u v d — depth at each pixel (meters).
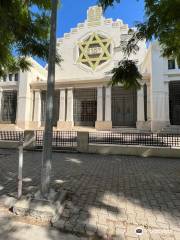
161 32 5.34
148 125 19.72
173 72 19.02
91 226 3.21
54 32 4.15
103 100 21.34
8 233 3.03
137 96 20.44
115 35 25.17
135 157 9.48
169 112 19.09
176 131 17.70
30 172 6.48
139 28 5.50
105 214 3.63
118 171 6.80
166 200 4.29
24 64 7.65
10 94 24.53
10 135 12.16
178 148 9.35
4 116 24.31
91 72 25.33
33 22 5.83
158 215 3.63
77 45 26.41
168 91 19.25
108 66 24.83
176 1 4.36
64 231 3.12
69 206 3.90
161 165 7.80
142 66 23.67
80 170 6.86
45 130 3.92
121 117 21.66
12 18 5.01
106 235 3.02
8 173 6.33
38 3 5.35
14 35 5.59
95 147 10.25
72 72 26.09
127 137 11.51
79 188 4.96
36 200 3.64
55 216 3.40
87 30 26.33
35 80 24.75
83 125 22.47
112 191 4.79
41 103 23.72
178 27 4.90
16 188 4.86
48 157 3.85
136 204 4.07
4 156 9.33
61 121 22.06
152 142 10.48
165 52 6.52
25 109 22.75
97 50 25.45
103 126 20.72
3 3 4.55
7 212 3.63
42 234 3.03
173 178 5.98
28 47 6.05
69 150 10.60
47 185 3.79
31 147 10.98
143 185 5.28
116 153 10.00
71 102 22.27
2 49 5.66
